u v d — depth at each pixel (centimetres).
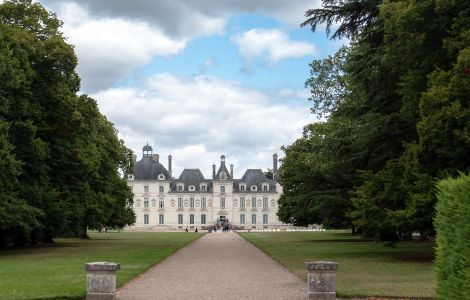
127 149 6844
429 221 2397
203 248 4184
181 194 14600
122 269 2252
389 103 2848
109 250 3797
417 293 1524
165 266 2508
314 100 4466
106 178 5453
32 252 3638
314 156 4153
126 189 6719
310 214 5716
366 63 2727
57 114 3862
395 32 2356
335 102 4403
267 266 2514
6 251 3791
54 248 4169
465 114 2061
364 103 3028
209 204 14612
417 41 2306
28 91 3469
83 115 4203
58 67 3894
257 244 4681
